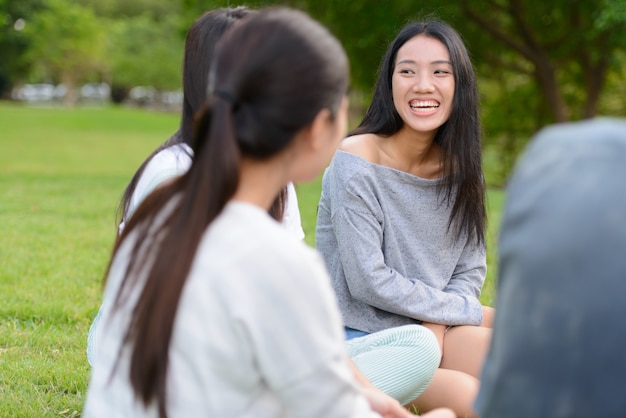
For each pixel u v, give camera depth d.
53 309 4.11
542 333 1.28
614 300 1.22
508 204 1.33
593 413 1.27
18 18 36.91
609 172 1.23
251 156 1.50
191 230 1.46
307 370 1.46
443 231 2.96
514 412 1.34
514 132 16.80
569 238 1.24
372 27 13.39
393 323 2.88
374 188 2.86
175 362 1.47
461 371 2.81
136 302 1.52
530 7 14.42
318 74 1.48
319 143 1.54
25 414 2.82
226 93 1.48
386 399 1.92
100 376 1.59
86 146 18.92
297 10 1.61
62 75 47.16
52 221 6.73
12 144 18.05
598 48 14.15
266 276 1.45
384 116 2.96
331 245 2.99
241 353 1.46
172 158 2.26
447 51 2.85
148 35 49.84
